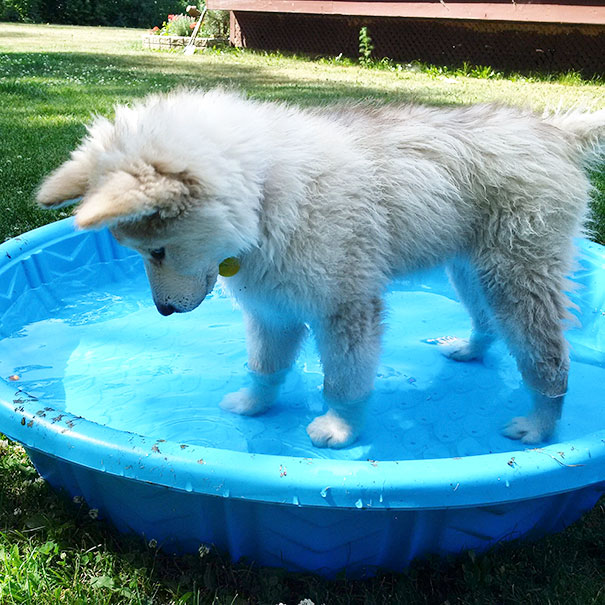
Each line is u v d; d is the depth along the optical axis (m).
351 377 0.90
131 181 0.63
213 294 1.41
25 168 1.95
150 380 1.09
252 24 5.66
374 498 0.64
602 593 0.73
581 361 1.17
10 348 1.15
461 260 0.97
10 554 0.74
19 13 9.30
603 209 1.66
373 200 0.84
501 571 0.75
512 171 0.87
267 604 0.71
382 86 3.69
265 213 0.77
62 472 0.81
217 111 0.75
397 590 0.73
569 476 0.68
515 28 4.38
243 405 1.02
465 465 0.66
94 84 3.49
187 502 0.72
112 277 1.43
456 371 1.16
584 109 0.97
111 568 0.74
